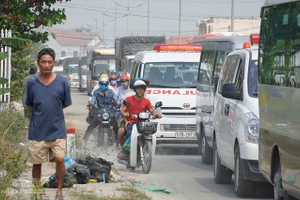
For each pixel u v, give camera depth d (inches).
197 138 900.0
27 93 473.4
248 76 611.2
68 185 558.3
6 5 860.0
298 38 464.4
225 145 638.5
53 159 481.4
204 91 868.6
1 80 532.1
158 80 977.5
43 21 897.5
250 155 567.5
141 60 1015.0
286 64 490.0
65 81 474.6
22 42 594.2
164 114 956.6
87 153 747.4
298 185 454.3
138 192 560.1
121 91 1040.2
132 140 725.3
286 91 485.1
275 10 531.5
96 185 572.4
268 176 530.0
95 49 2632.9
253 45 713.6
